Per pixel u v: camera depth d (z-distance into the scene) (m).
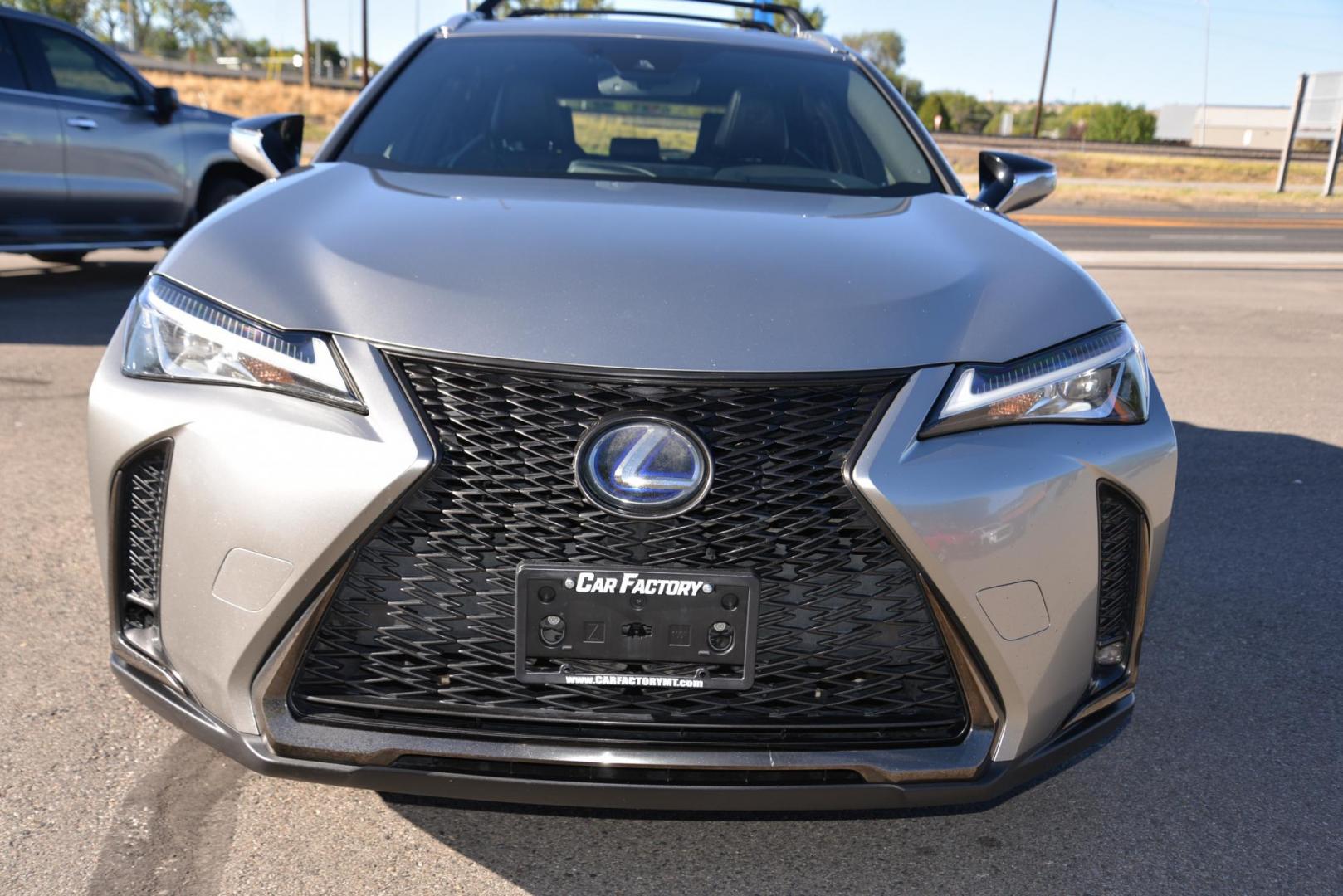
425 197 2.30
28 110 6.95
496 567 1.74
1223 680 2.79
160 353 1.88
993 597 1.78
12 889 1.85
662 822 2.13
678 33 3.45
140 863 1.93
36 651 2.64
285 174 2.59
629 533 1.72
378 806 2.13
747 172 2.87
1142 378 2.03
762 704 1.78
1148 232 15.83
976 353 1.86
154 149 7.63
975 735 1.84
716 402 1.73
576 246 1.99
